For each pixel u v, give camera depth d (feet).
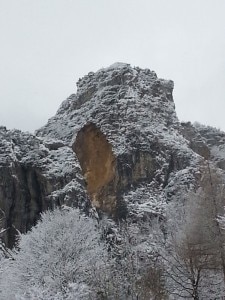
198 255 70.79
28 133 192.24
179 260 73.36
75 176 173.17
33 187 168.66
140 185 212.23
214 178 77.97
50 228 99.25
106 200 207.31
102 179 221.05
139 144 227.81
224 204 74.64
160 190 209.36
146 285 77.00
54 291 80.38
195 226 72.28
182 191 176.24
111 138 233.14
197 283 69.00
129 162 219.61
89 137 240.73
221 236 70.64
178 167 220.84
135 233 118.93
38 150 183.42
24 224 158.30
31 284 89.86
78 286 74.08
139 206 194.59
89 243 98.78
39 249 96.73
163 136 237.66
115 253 105.60
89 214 161.68
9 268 97.50
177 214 102.89
